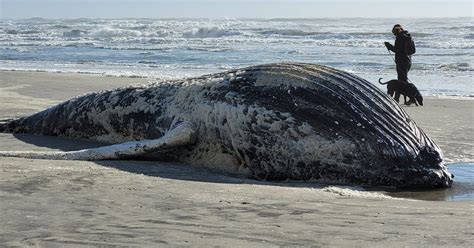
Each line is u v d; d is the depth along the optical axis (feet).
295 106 35.14
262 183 33.91
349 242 20.35
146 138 41.47
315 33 232.94
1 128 49.75
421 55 145.18
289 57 144.66
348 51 161.48
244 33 241.14
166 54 162.20
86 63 141.69
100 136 45.03
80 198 26.30
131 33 255.91
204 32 246.27
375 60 135.23
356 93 35.22
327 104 34.73
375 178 33.65
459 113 64.49
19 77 99.71
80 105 45.96
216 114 37.27
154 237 20.77
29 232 21.11
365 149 33.71
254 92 36.58
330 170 34.32
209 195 28.04
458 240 20.40
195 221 23.00
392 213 24.89
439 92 86.99
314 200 27.73
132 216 23.63
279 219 23.56
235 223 22.81
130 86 44.14
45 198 26.03
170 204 25.82
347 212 24.98
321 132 34.30
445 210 25.71
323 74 36.17
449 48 165.07
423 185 33.42
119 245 19.89
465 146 46.14
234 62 135.13
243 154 36.35
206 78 40.16
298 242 20.34
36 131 48.67
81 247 19.65
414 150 34.22
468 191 33.04
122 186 29.25
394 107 35.65
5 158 36.29
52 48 192.85
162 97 41.16
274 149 35.24
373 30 271.69
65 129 46.88
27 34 267.18
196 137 38.04
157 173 34.22
